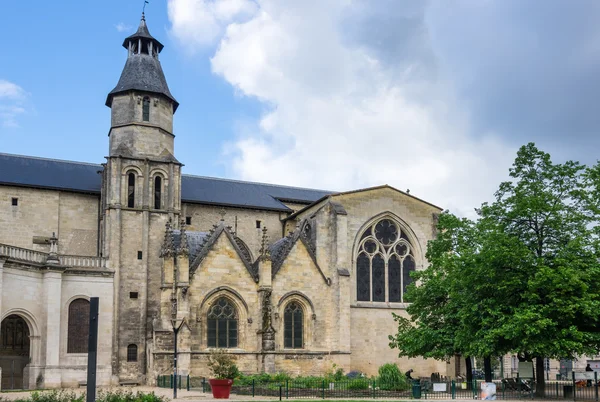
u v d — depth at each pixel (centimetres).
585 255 4853
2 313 5703
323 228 7181
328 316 6919
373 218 7444
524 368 5044
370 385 5275
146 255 6900
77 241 7175
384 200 7531
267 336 6391
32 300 6022
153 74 7556
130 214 6962
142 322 6731
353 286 7175
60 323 6259
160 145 7369
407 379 5738
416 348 5569
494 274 4822
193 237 6962
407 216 7625
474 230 5638
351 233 7288
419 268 7575
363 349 7075
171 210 7138
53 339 6059
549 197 5072
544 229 5109
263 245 6700
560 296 4612
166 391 5175
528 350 4847
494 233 4934
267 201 8306
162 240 7044
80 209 7288
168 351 6025
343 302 6869
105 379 6341
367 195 7462
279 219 8206
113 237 6794
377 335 7162
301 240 6956
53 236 6475
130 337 6688
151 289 6881
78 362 6300
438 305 5838
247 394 4931
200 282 6328
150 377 6234
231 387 4984
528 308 4612
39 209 7075
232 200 8031
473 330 5088
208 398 4491
